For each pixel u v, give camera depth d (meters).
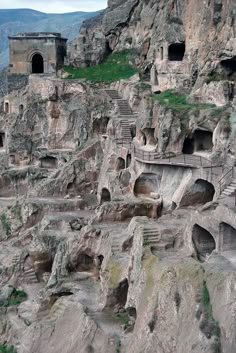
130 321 31.16
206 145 42.81
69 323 32.72
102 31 69.00
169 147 42.53
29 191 56.16
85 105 59.03
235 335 24.00
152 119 45.47
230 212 28.70
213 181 36.91
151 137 46.22
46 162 62.28
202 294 26.30
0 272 43.97
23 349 33.72
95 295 35.31
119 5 69.81
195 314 25.78
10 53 71.81
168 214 37.88
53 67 70.25
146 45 61.62
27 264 43.72
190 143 43.34
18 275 43.25
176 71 51.94
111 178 47.53
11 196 60.81
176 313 26.69
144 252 30.97
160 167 42.25
